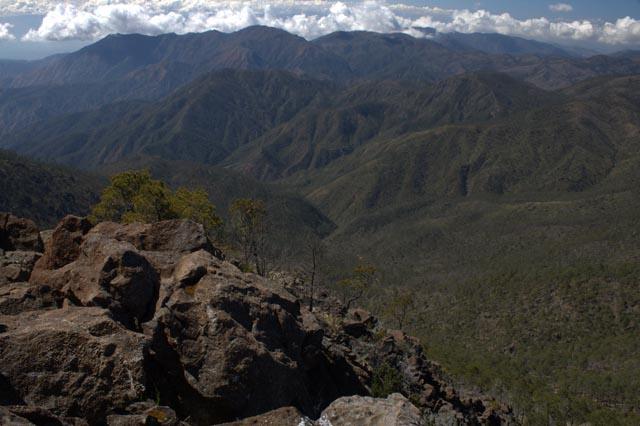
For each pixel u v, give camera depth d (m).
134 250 17.47
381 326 53.53
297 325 18.72
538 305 172.12
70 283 16.78
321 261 99.31
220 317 15.79
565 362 136.38
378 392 26.89
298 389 16.73
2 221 26.56
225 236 62.53
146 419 11.68
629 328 149.75
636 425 92.25
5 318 13.88
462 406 42.38
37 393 11.97
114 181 44.56
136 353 13.04
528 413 81.00
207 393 14.49
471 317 174.50
